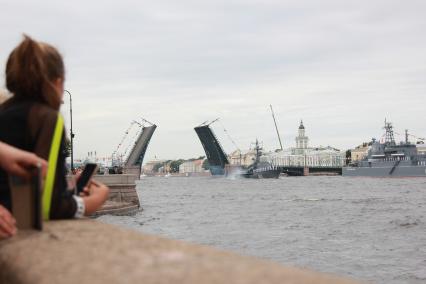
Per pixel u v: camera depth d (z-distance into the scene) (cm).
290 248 3906
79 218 321
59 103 334
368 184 19225
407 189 15100
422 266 3133
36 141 300
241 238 4528
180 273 139
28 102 315
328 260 3378
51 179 300
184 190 17288
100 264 161
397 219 6338
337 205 9156
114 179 6200
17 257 194
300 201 10419
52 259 178
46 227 258
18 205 257
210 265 148
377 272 2983
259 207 8831
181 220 6175
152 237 212
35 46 321
